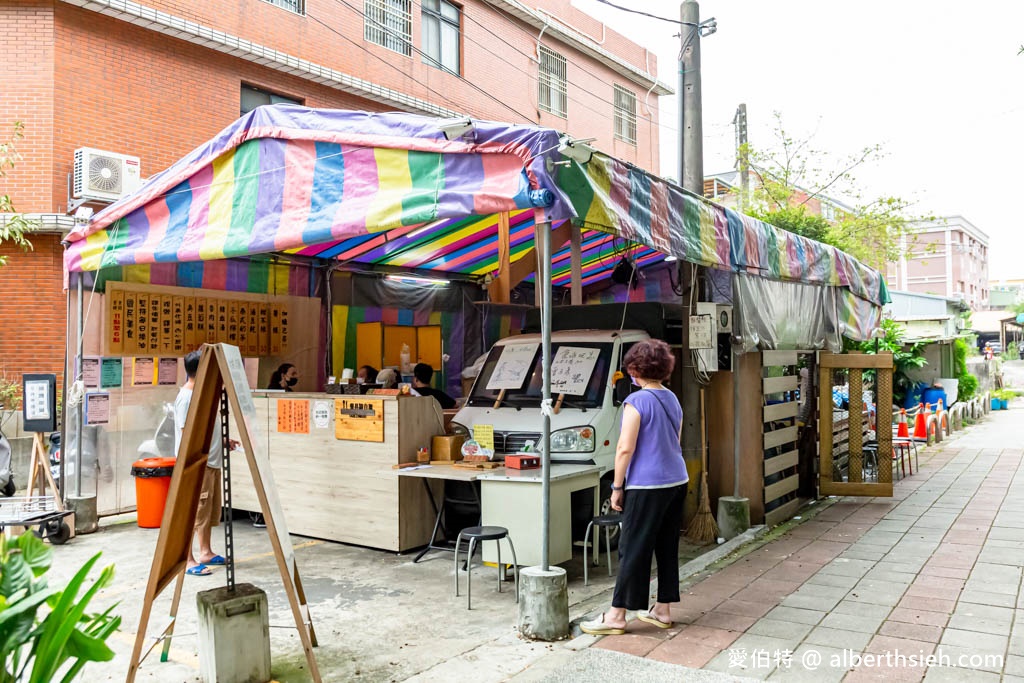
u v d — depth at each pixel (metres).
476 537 5.34
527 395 7.47
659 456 4.82
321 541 7.41
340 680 4.25
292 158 6.13
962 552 6.82
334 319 10.35
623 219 5.33
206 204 6.67
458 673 4.32
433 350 11.69
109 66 11.76
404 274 10.64
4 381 10.74
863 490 9.41
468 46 17.88
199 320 8.98
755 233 7.86
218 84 13.13
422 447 7.01
